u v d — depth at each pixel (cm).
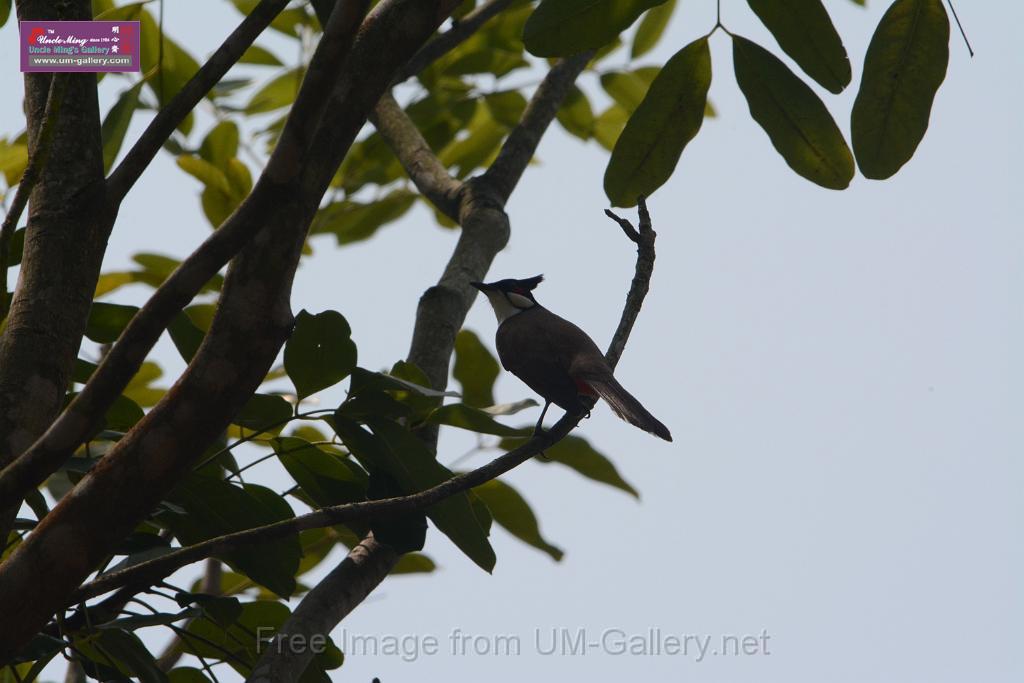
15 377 584
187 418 519
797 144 732
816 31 695
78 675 797
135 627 673
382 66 539
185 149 1272
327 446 761
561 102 1148
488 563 704
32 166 543
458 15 1277
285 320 522
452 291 906
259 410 675
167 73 1212
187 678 805
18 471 510
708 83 727
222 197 1200
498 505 871
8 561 519
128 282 1153
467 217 1010
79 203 615
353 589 720
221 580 987
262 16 582
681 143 745
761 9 701
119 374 510
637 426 902
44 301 599
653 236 782
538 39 680
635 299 790
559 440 868
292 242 514
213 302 1075
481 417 714
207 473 717
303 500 786
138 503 525
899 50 659
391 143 1155
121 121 843
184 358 739
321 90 479
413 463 691
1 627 517
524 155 1088
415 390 659
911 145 681
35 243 610
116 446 530
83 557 522
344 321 659
